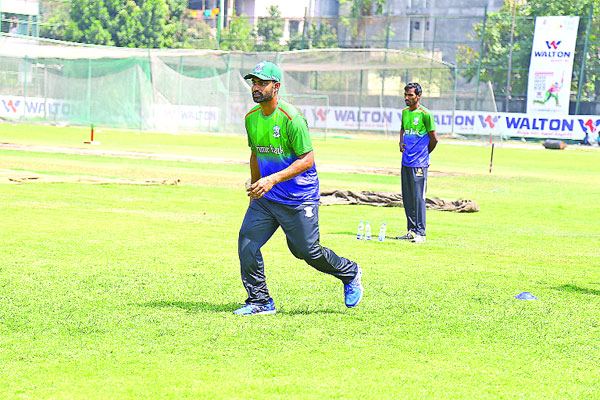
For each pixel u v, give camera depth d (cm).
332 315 877
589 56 7475
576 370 708
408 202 1513
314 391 621
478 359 729
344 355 724
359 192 2289
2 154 3303
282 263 1193
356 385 638
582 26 7456
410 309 920
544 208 2302
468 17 7919
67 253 1194
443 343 779
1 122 6619
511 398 623
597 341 810
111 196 2055
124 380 634
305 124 840
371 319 865
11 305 864
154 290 966
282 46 9156
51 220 1543
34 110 6881
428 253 1362
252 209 864
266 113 842
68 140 4612
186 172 2914
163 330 786
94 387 616
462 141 7450
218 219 1698
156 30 9850
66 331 772
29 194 1984
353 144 6184
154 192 2214
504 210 2208
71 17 9800
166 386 623
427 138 1499
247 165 3412
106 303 890
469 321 873
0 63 6719
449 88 7862
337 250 1348
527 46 7669
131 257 1186
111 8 9744
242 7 12838
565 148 6844
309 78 8119
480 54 7719
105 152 3700
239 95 6981
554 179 3450
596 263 1324
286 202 847
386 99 8006
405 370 686
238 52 6862
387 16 8481
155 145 4678
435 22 8188
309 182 852
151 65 6775
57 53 6475
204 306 895
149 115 6806
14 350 706
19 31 9644
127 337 757
